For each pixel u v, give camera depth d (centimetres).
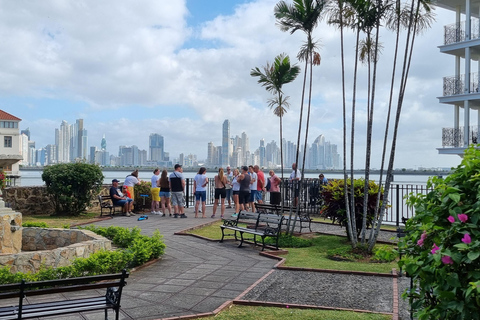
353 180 1070
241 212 1127
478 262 307
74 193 1628
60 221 1480
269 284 709
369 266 837
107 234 1060
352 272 781
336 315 546
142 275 778
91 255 754
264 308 584
